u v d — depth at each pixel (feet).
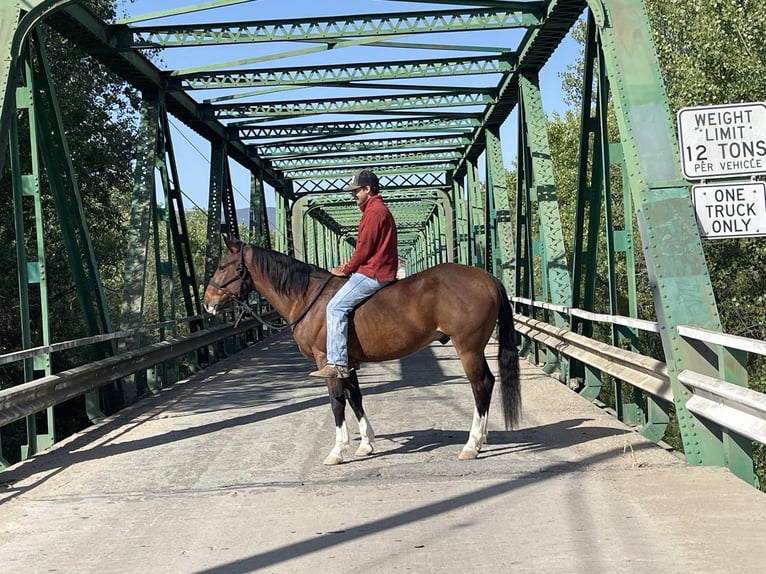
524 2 40.37
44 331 29.58
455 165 93.25
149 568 14.88
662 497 17.72
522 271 54.85
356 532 16.42
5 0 29.01
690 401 20.76
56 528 18.03
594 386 35.45
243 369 52.31
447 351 59.26
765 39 46.44
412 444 25.61
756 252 49.37
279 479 21.63
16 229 29.19
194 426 31.55
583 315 33.81
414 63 50.06
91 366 31.68
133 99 68.95
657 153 22.04
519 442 25.08
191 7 39.06
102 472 23.91
